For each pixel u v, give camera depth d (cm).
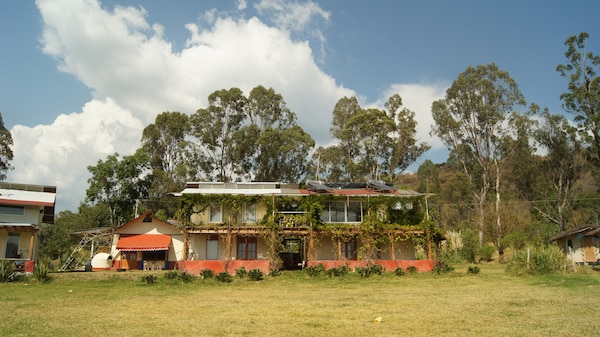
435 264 3350
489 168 6078
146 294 2197
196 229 3322
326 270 3098
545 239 5150
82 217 5538
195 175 5769
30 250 2966
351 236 3434
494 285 2430
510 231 5156
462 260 4938
